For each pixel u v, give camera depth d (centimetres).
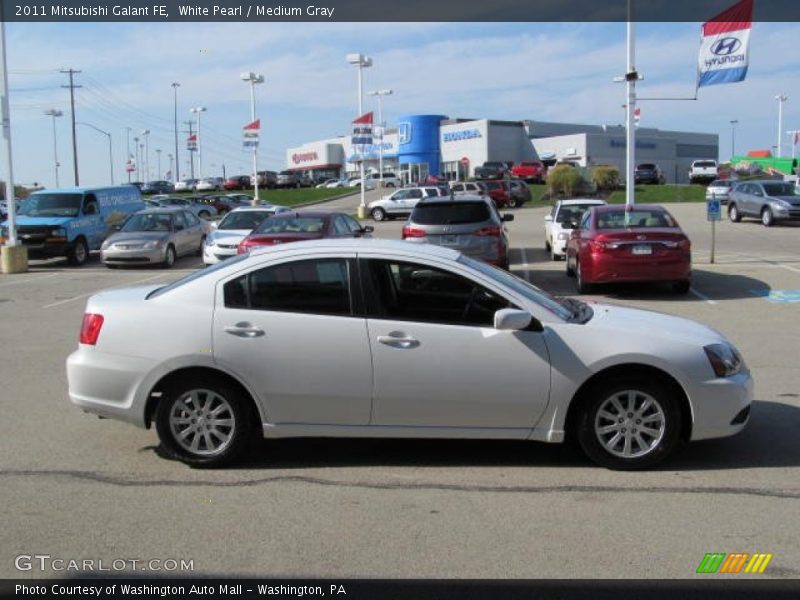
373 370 534
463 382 532
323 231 1545
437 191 4003
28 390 792
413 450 589
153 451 593
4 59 1998
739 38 1794
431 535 439
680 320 589
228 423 548
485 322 541
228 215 2003
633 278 1352
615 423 539
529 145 7550
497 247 1404
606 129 7938
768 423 646
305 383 537
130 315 551
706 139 8719
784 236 2573
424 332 534
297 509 479
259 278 548
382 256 545
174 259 2191
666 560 408
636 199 4834
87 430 648
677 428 536
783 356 905
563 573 395
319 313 541
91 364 552
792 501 486
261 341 536
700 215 3572
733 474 533
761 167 7200
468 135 7444
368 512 473
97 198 2388
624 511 471
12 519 466
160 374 543
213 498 497
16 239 2050
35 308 1405
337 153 10206
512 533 441
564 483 519
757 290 1456
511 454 578
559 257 2028
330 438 619
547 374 531
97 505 487
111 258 2088
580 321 550
